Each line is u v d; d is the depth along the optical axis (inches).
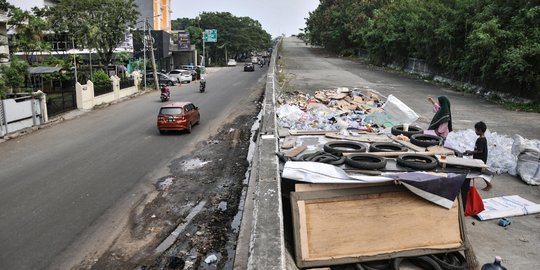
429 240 238.1
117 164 561.0
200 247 325.7
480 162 273.6
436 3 1342.3
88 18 1400.1
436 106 460.8
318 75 1439.5
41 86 1211.2
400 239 236.2
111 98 1270.9
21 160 585.9
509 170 401.7
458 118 697.0
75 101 1069.8
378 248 232.7
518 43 882.1
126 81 1425.9
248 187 438.0
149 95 1441.9
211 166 550.0
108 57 1531.7
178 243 333.4
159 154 615.2
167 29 3080.7
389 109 563.5
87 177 503.5
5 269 294.0
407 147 324.8
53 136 754.8
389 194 239.5
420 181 232.5
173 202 422.3
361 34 2118.6
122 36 1537.9
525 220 298.4
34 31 1221.7
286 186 261.9
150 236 345.7
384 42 1733.5
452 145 427.2
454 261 233.5
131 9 1545.3
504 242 264.2
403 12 1696.6
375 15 2001.7
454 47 1144.8
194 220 378.0
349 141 343.3
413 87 1139.9
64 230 356.8
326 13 2655.0
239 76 2176.4
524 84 848.9
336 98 812.0
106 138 729.6
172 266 297.4
